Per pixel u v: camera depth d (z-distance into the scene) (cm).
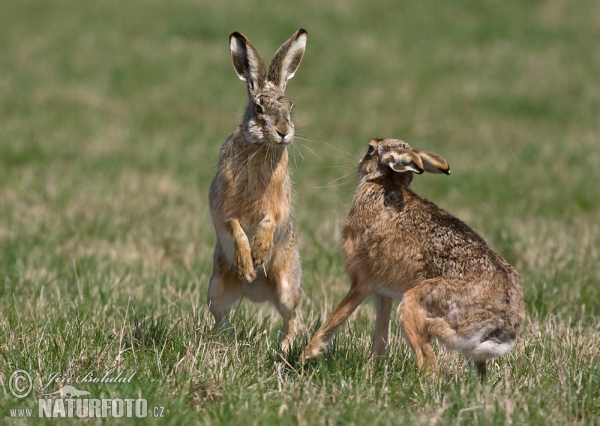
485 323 1251
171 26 5669
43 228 2348
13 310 1588
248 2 6203
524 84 4775
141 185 2931
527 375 1301
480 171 3119
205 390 1202
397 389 1231
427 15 6025
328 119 4094
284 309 1609
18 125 3781
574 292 1855
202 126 3978
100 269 1972
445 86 4731
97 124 3900
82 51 5134
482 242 1339
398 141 1499
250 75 1577
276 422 1077
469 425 1084
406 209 1391
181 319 1561
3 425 1070
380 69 4978
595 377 1230
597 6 6284
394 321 1561
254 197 1543
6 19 5700
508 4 6269
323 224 2428
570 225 2483
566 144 3609
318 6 6119
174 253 2216
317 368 1327
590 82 4819
